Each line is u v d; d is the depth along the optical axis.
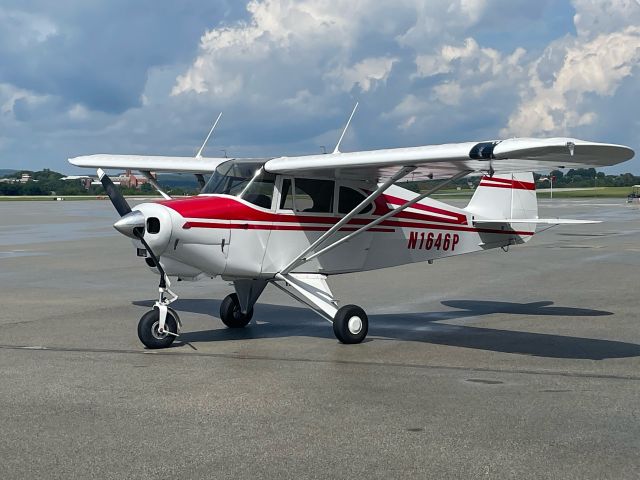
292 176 8.58
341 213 8.94
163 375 6.54
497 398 5.75
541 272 15.39
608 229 30.14
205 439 4.72
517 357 7.38
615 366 6.95
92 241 23.48
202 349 7.81
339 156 7.89
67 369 6.78
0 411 5.36
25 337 8.43
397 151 7.58
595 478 4.05
